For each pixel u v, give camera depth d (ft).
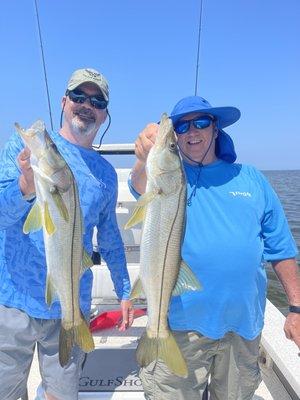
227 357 3.47
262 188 3.68
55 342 3.54
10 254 3.45
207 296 3.33
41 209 2.98
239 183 3.60
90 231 3.65
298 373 3.85
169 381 3.38
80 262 3.23
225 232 3.41
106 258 4.12
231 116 3.66
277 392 4.29
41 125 3.01
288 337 3.62
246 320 3.41
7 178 3.30
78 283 3.24
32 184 2.95
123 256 4.13
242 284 3.36
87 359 4.53
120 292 4.18
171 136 3.10
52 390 3.56
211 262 3.34
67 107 3.73
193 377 3.41
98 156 3.83
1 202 3.00
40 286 3.42
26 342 3.48
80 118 3.70
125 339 4.98
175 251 3.13
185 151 3.65
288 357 4.09
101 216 3.95
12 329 3.40
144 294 3.12
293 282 3.65
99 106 3.72
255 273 3.43
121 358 4.56
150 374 3.45
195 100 3.62
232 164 3.74
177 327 3.37
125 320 4.17
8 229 3.46
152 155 3.05
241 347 3.45
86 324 3.26
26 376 3.61
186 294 3.33
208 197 3.51
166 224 3.09
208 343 3.39
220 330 3.34
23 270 3.42
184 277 3.18
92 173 3.69
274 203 3.70
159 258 3.09
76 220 3.16
